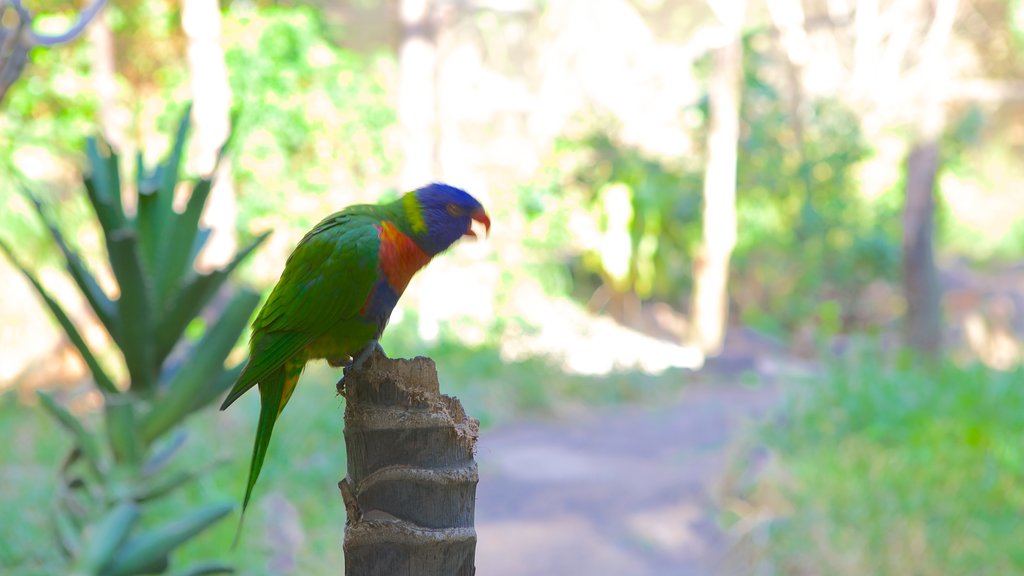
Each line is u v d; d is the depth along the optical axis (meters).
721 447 11.55
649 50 21.83
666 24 27.42
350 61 17.14
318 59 16.66
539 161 19.91
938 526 7.75
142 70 16.86
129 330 4.75
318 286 3.33
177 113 15.58
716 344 18.62
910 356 13.61
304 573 7.58
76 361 11.70
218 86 14.80
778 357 18.31
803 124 21.20
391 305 3.48
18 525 7.04
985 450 8.95
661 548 8.82
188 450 8.95
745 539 8.45
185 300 4.82
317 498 8.99
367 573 2.66
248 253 4.84
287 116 16.09
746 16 24.11
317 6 18.42
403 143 16.83
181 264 4.91
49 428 9.62
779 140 21.14
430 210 3.56
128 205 13.31
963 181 28.16
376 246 3.37
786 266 21.11
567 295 20.08
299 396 11.03
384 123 17.11
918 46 25.11
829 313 20.42
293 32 16.48
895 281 20.70
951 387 10.60
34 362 11.52
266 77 16.03
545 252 19.22
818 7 23.89
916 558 7.40
